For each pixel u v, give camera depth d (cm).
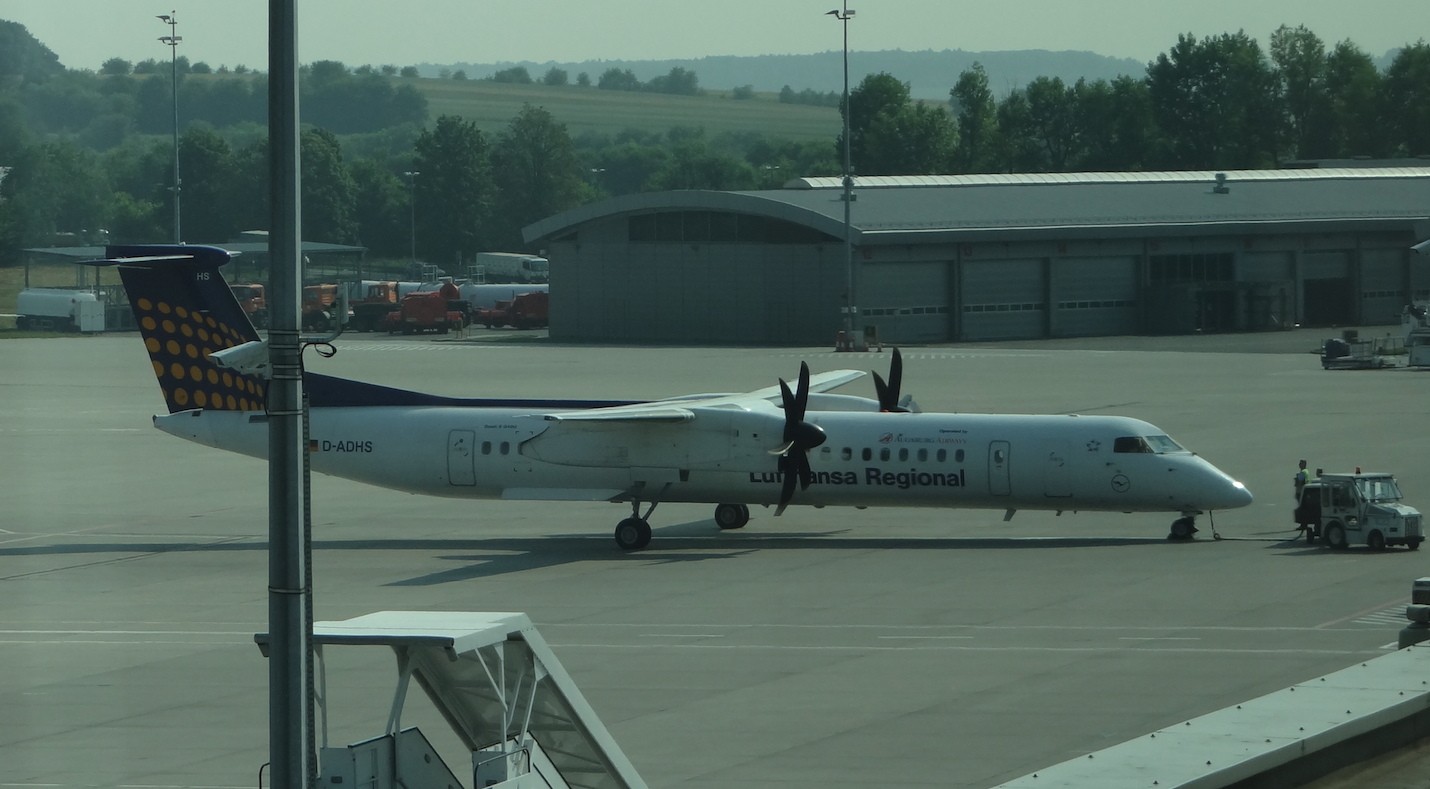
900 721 9769
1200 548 15800
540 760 6525
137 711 10425
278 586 5441
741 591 14088
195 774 9031
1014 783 5584
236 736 9812
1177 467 15775
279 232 5475
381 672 11344
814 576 14738
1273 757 5834
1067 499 15962
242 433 16562
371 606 13662
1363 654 11138
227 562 16212
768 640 12138
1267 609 12744
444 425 16750
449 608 13550
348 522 18750
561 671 6706
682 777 8744
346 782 6097
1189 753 5856
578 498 16538
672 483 16338
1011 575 14525
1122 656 11300
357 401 17238
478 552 16488
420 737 6300
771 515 18775
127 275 16512
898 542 16625
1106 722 9600
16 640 12625
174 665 11725
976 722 9694
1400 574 14100
